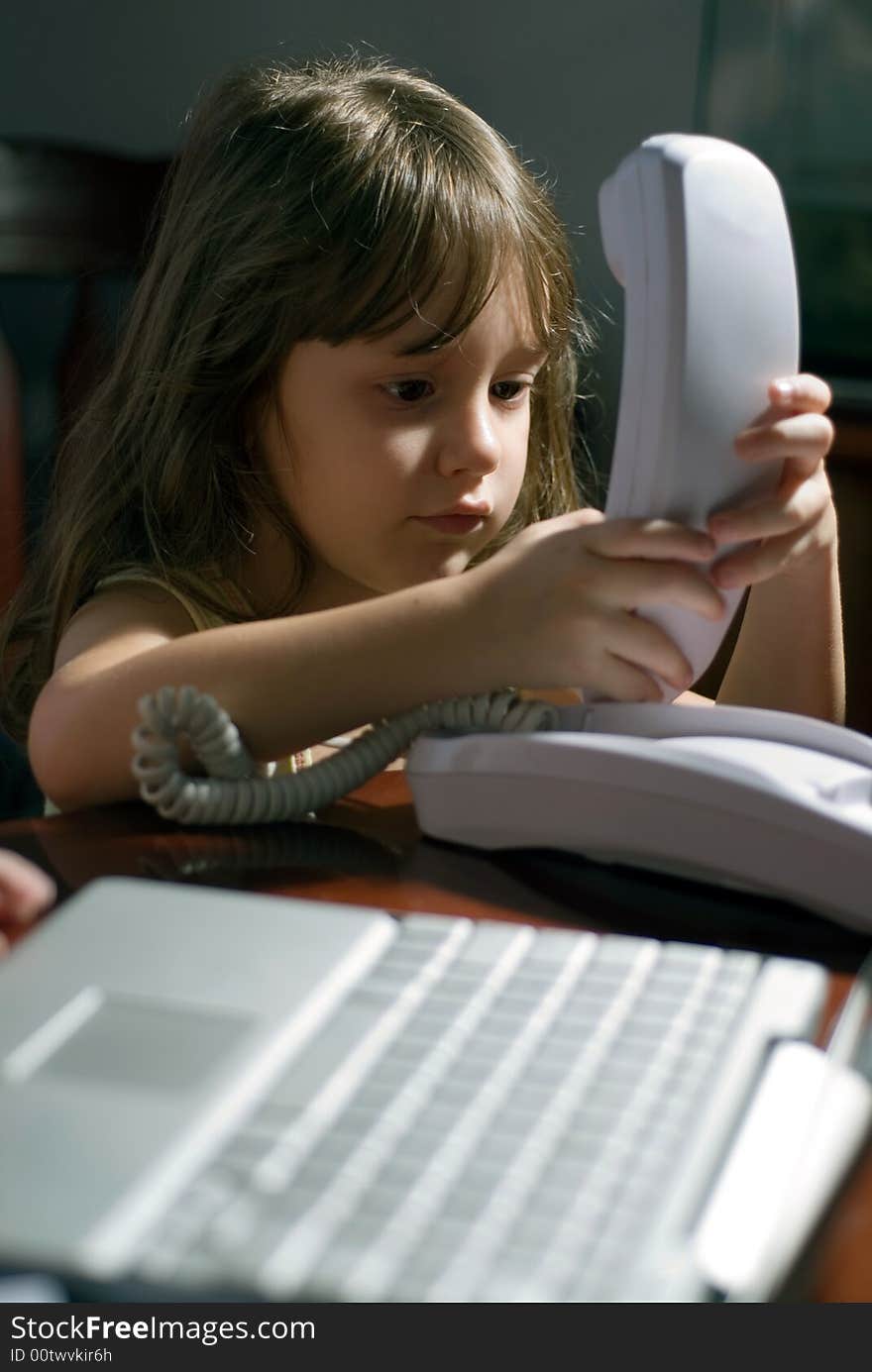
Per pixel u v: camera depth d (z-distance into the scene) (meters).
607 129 2.16
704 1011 0.45
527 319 1.01
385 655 0.73
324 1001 0.44
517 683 0.73
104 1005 0.44
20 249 1.69
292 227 0.98
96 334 1.78
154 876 0.64
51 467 1.70
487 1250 0.33
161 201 1.26
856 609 1.81
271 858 0.67
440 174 0.98
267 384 1.01
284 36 2.26
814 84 2.04
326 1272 0.32
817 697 0.99
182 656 0.74
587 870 0.67
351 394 0.96
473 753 0.68
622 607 0.70
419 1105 0.38
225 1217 0.33
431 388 0.98
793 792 0.61
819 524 0.94
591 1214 0.34
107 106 2.36
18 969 0.46
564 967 0.48
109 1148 0.36
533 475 1.25
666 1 2.10
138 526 1.10
